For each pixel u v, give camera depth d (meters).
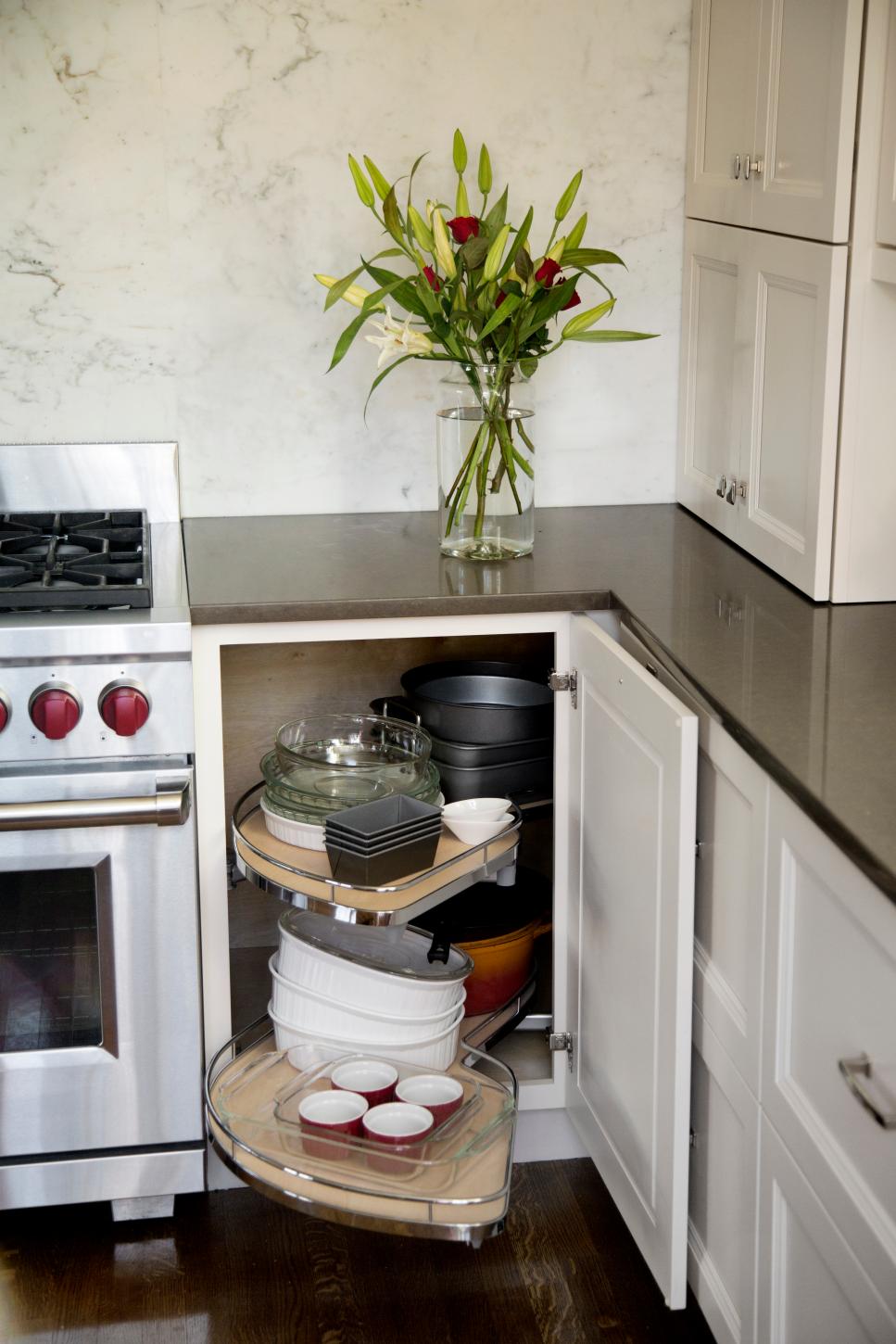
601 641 2.03
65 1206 2.33
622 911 2.00
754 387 2.27
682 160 2.58
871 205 1.92
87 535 2.35
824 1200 1.47
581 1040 2.27
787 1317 1.61
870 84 1.87
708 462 2.54
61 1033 2.13
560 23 2.50
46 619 1.99
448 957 2.19
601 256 2.24
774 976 1.59
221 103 2.44
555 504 2.72
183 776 2.03
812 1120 1.51
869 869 1.28
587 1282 2.14
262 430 2.60
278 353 2.56
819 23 1.95
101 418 2.55
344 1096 2.00
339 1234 2.26
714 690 1.74
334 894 1.99
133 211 2.46
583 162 2.56
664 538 2.48
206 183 2.47
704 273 2.51
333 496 2.65
